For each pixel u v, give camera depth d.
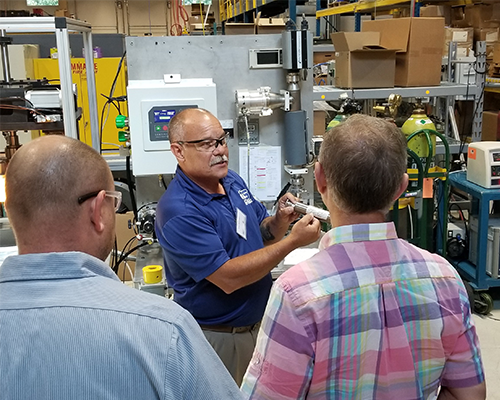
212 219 1.80
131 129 2.34
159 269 2.33
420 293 1.01
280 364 0.99
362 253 1.01
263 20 4.64
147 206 2.56
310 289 0.97
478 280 3.25
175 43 2.46
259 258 1.69
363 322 0.98
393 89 3.51
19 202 0.81
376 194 0.99
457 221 3.88
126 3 11.74
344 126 1.02
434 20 3.51
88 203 0.84
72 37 4.28
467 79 3.86
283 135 2.61
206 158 1.79
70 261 0.81
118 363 0.75
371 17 5.43
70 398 0.74
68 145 0.85
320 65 4.57
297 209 1.94
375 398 1.02
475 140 3.79
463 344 1.05
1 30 2.03
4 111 2.04
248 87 2.54
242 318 1.86
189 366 0.78
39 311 0.77
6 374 0.74
